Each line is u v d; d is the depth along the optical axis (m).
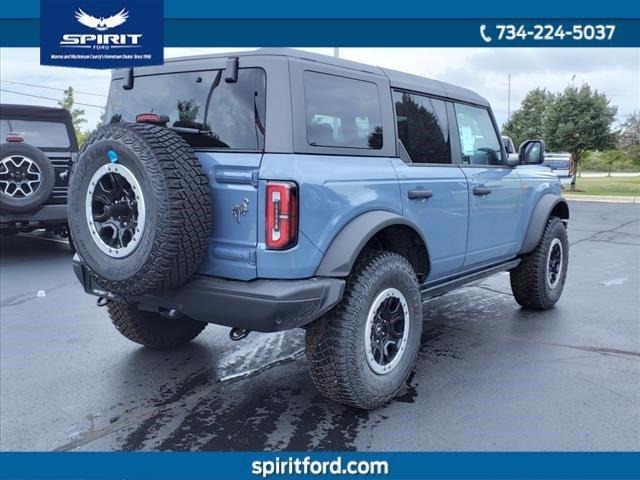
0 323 5.64
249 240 3.24
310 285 3.22
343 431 3.43
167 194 3.05
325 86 3.54
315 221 3.27
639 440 3.30
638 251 10.02
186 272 3.21
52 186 8.41
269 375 4.29
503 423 3.51
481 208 4.81
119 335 5.26
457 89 4.89
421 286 4.32
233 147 3.40
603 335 5.17
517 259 5.65
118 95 4.07
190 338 4.90
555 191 6.22
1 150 8.03
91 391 4.01
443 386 4.05
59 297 6.70
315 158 3.37
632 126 27.55
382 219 3.57
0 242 10.95
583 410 3.67
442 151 4.54
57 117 10.12
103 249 3.32
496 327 5.43
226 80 3.43
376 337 3.64
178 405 3.80
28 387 4.07
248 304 3.18
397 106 4.12
